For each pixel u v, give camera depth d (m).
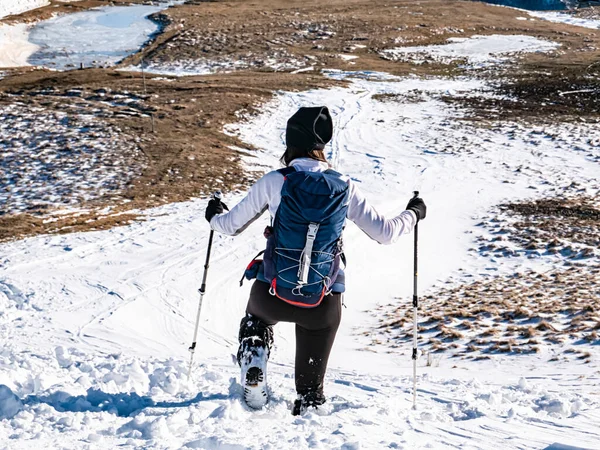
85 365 5.93
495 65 56.03
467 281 16.42
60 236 16.97
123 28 69.00
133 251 15.41
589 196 26.27
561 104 43.62
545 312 12.28
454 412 4.63
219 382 5.46
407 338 11.13
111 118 35.03
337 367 8.68
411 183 28.14
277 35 64.88
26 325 9.66
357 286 15.48
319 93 44.44
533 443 3.60
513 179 28.94
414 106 42.97
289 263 3.80
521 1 89.31
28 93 40.38
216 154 30.61
